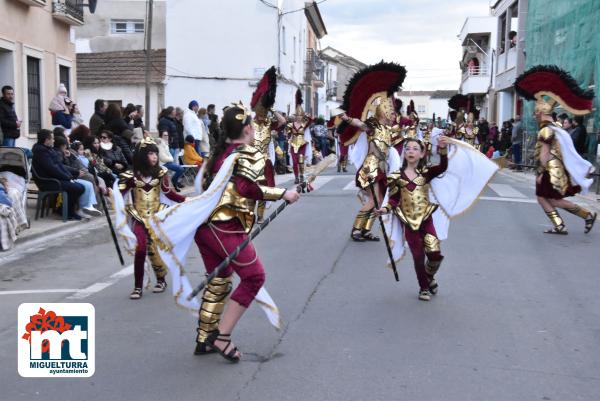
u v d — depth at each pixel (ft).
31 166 36.83
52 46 60.23
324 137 93.04
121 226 20.92
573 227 35.32
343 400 13.48
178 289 16.03
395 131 31.14
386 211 21.07
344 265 25.98
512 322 18.79
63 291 22.44
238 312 15.52
